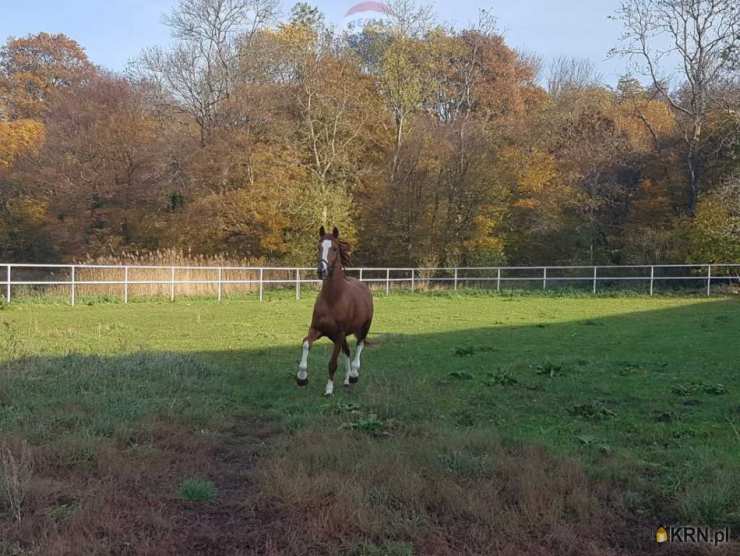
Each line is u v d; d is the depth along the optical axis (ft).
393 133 124.16
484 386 29.01
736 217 91.35
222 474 17.52
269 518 14.67
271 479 16.26
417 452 18.26
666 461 18.63
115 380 27.14
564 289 95.71
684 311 67.46
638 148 114.21
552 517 14.55
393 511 14.74
